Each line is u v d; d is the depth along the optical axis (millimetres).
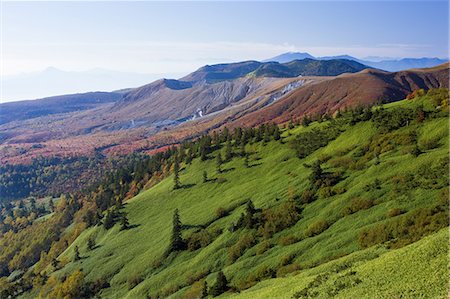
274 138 178750
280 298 58125
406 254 51938
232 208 130000
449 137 108062
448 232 53969
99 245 148750
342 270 59719
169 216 147875
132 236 143250
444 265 44094
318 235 90125
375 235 75625
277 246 95688
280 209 110625
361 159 119562
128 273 119250
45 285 135750
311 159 143375
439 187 84750
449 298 37562
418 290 41219
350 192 101500
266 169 153125
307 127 178750
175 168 183875
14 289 146750
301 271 74750
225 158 182625
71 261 146000
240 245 104000
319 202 106375
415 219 74250
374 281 48281
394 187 93812
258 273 85188
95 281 121562
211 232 120000
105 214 182500
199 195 156125
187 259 113688
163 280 106625
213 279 94938
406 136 119312
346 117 163250
